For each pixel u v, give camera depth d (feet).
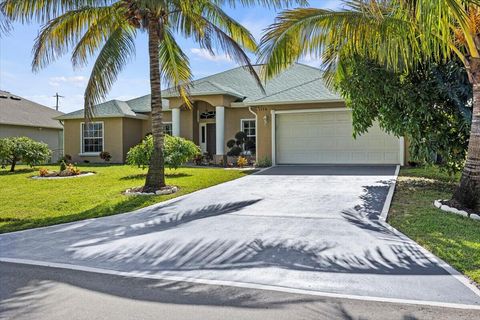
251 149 64.08
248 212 27.12
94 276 15.66
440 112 32.17
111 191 37.76
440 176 41.22
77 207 30.94
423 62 30.53
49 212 29.40
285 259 17.15
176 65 42.70
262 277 15.14
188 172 51.47
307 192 34.09
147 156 47.62
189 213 27.48
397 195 31.48
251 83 73.92
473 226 21.44
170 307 12.60
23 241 21.49
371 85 33.06
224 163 63.16
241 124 66.39
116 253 18.76
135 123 78.54
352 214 25.48
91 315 12.10
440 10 18.80
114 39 34.99
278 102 56.49
